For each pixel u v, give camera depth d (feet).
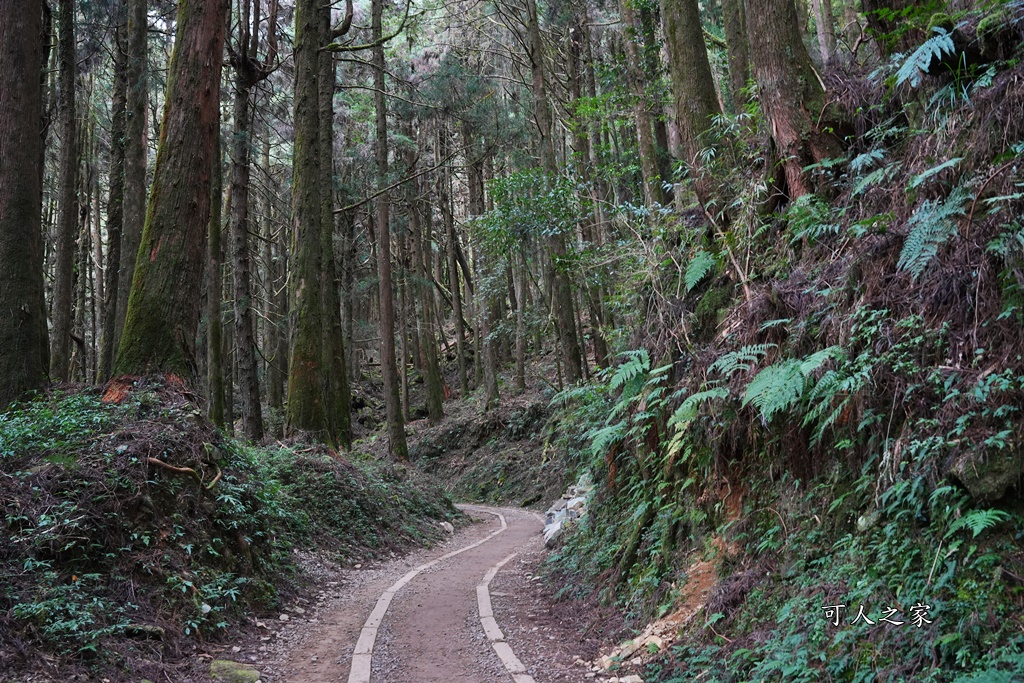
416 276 97.76
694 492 20.44
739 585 16.26
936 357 13.89
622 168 49.24
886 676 11.14
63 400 27.04
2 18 30.22
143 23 49.55
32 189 30.40
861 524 13.87
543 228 50.16
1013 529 11.10
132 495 21.81
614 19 71.87
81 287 85.15
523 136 85.51
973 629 10.54
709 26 67.56
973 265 13.78
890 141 19.86
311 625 23.26
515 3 72.59
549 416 82.99
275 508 30.78
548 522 46.39
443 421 105.40
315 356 50.11
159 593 20.10
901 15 19.48
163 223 30.35
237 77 53.72
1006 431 11.59
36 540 18.43
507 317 112.16
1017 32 15.51
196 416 27.61
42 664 15.34
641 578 20.85
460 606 25.36
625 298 30.17
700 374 21.17
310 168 51.72
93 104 82.07
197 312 31.01
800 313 18.26
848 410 15.21
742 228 23.36
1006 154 13.94
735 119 25.91
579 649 19.20
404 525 44.62
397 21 90.22
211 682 16.98
